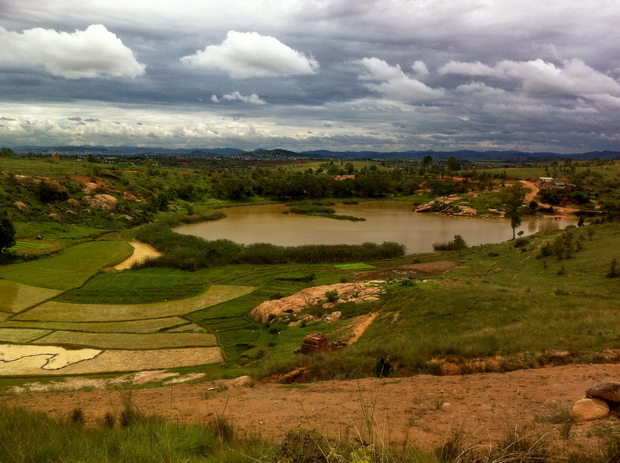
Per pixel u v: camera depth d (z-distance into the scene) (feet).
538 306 94.89
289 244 299.38
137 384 92.07
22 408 38.27
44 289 181.57
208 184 618.44
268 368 66.69
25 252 238.07
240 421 33.71
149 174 550.36
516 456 17.83
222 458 20.13
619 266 131.44
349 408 37.09
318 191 619.67
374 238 325.62
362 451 14.76
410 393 41.75
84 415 39.96
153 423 29.86
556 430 24.30
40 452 22.33
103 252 258.98
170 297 174.09
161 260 228.02
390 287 138.31
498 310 95.66
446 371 55.26
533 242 211.82
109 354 119.44
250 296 174.09
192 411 39.27
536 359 52.29
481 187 595.88
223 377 80.53
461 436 23.66
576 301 96.89
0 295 171.22
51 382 99.04
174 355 118.73
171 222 388.37
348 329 108.99
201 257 233.96
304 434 15.98
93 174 447.42
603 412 26.02
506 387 40.09
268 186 612.70
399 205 583.99
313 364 64.49
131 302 167.43
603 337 56.65
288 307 143.64
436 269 197.88
